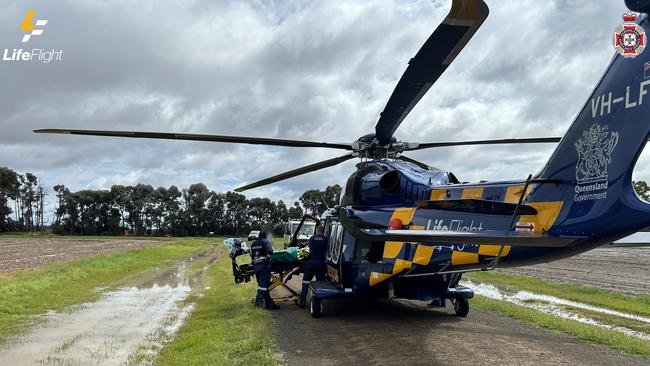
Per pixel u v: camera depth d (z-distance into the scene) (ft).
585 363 18.24
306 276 32.14
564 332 23.76
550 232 16.66
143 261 77.61
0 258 85.20
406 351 19.99
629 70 14.61
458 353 19.61
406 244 24.43
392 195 25.72
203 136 25.41
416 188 24.21
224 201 329.52
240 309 31.17
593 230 15.24
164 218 330.95
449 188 22.18
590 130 15.74
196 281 50.85
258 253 31.99
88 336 25.36
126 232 333.01
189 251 118.21
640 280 49.29
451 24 13.07
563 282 47.67
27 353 22.12
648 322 27.45
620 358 19.02
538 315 27.25
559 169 16.79
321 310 28.17
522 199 17.60
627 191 14.35
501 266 20.33
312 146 27.45
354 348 20.83
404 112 20.99
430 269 23.31
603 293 37.99
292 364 18.67
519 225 17.93
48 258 84.69
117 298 38.50
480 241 15.20
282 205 332.60
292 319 27.91
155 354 21.86
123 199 328.49
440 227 22.29
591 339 22.09
